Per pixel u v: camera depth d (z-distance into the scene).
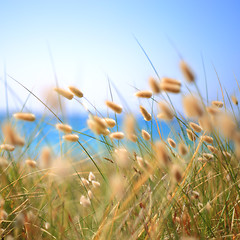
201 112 0.30
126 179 0.45
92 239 0.45
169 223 0.46
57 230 0.46
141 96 0.42
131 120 0.41
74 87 0.41
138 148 0.45
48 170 0.46
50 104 0.40
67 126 0.39
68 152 0.44
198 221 0.47
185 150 0.39
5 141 0.45
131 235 0.41
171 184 0.44
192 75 0.32
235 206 0.48
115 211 0.44
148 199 0.45
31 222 0.46
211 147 0.46
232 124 0.29
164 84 0.35
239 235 0.44
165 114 0.40
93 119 0.40
